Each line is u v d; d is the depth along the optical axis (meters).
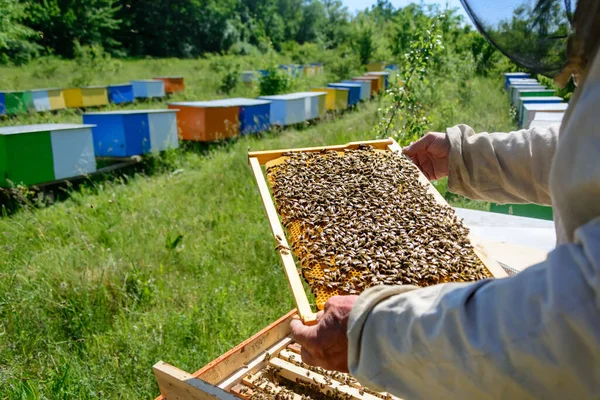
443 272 1.65
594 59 0.90
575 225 0.91
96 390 2.98
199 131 10.22
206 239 5.43
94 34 37.12
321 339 1.23
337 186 2.23
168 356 3.36
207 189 7.17
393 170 2.38
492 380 0.85
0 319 3.69
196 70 30.03
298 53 42.09
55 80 22.39
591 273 0.74
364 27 33.31
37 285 4.07
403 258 1.70
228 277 4.55
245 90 20.08
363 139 7.95
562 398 0.81
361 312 1.10
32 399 2.74
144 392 3.06
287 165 2.48
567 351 0.76
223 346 3.50
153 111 9.10
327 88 15.30
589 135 0.84
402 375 1.03
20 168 6.65
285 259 1.79
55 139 7.03
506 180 2.04
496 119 10.97
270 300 4.22
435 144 2.35
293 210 2.06
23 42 27.91
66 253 4.73
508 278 0.91
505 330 0.83
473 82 16.88
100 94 16.28
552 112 6.72
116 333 3.60
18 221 5.90
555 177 0.93
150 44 45.88
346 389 2.42
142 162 9.36
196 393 2.03
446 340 0.92
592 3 0.97
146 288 4.18
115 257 4.75
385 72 24.05
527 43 1.11
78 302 3.91
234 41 52.78
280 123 12.20
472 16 1.19
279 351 2.83
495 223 3.90
